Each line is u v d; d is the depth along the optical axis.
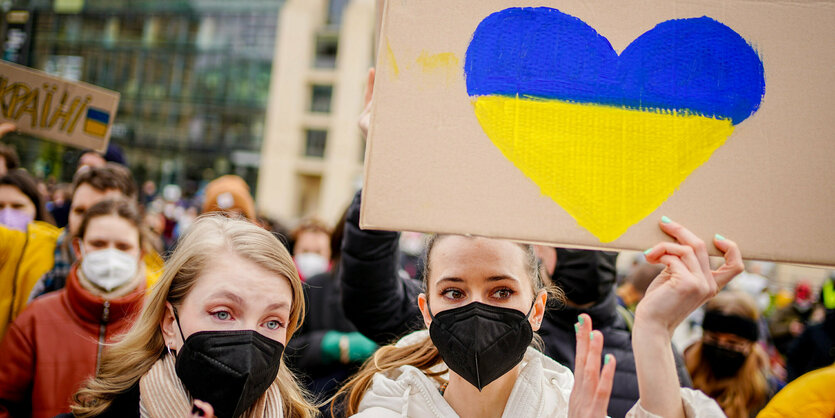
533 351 1.66
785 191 1.18
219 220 1.56
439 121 1.18
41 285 2.72
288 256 1.50
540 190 1.17
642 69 1.21
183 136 39.38
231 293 1.36
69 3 34.91
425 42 1.20
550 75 1.20
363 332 2.25
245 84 39.03
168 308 1.48
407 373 1.57
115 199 2.53
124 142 38.84
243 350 1.34
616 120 1.19
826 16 1.22
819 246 1.17
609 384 1.19
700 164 1.19
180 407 1.40
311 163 37.94
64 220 5.18
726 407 2.88
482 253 1.41
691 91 1.21
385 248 2.18
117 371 1.52
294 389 1.70
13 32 4.49
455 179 1.16
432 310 1.46
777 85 1.21
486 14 1.21
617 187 1.17
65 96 2.61
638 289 4.01
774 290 9.55
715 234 1.17
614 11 1.22
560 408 1.53
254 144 39.03
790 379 4.09
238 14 39.00
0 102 2.56
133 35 38.47
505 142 1.18
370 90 1.74
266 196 38.09
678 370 2.15
